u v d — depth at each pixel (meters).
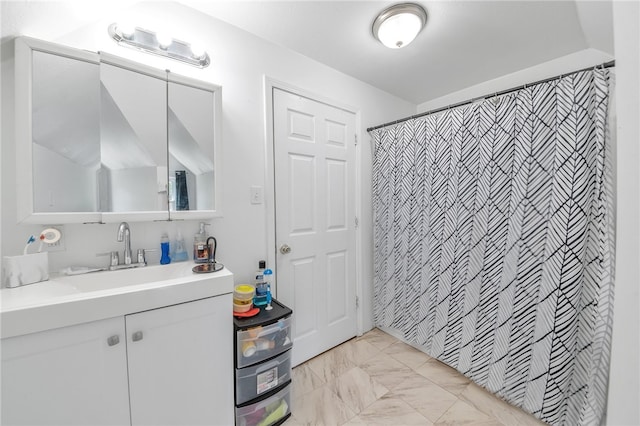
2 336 0.77
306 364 1.88
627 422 0.45
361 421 1.40
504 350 1.49
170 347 1.05
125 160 1.20
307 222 1.92
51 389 0.84
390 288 2.19
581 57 1.77
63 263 1.12
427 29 1.54
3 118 1.01
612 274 1.15
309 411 1.46
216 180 1.41
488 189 1.55
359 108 2.20
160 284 1.03
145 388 1.00
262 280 1.58
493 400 1.53
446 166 1.77
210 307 1.13
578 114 1.21
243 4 1.37
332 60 1.90
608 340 1.16
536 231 1.36
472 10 1.39
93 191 1.14
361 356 1.97
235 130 1.56
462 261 1.70
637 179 0.43
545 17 1.44
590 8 1.29
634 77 0.42
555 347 1.29
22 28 0.97
